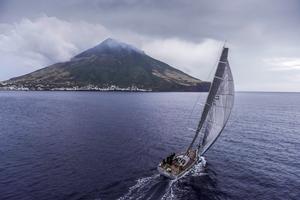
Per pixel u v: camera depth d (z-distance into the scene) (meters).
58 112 153.12
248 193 44.47
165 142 78.25
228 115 51.53
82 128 99.31
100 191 43.06
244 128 107.00
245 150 71.31
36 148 69.44
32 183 46.22
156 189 43.88
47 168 53.88
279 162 61.22
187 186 45.50
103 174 50.56
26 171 52.09
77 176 49.56
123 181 47.03
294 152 69.94
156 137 84.88
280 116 151.50
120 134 88.69
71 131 93.19
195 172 52.16
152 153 66.06
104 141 78.06
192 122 119.75
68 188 44.16
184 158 51.84
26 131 92.88
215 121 54.12
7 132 91.00
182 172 47.47
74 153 65.00
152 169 53.44
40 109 170.88
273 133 96.31
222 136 89.81
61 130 94.94
